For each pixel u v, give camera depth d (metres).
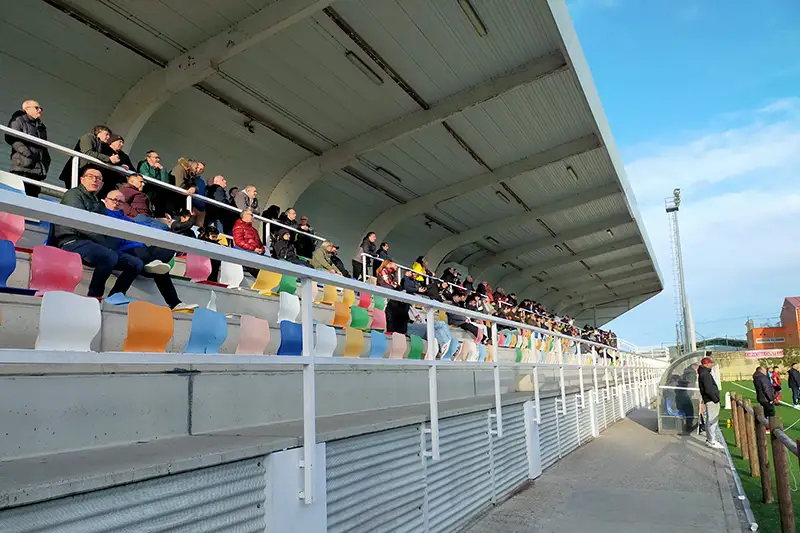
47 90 9.94
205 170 13.39
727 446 12.41
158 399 3.78
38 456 3.00
